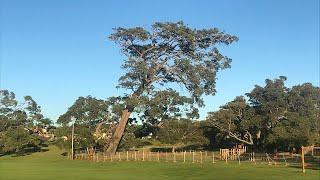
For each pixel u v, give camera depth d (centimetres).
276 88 10131
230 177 4791
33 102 11806
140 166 6800
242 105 10175
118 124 9756
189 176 5156
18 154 11038
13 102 11412
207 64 9294
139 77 9300
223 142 11481
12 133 10694
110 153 9338
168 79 9462
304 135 9038
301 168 5594
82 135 10012
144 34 9125
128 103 9181
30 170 6300
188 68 9050
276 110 9888
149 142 12462
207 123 10500
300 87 10362
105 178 4975
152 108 9244
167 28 8969
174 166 6475
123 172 5881
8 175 5397
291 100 10131
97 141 10244
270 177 4581
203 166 6209
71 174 5550
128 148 10756
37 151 11600
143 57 9494
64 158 9550
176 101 9412
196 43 9250
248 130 10188
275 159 7475
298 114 9719
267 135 9719
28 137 10869
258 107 10369
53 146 12181
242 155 8619
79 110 10331
